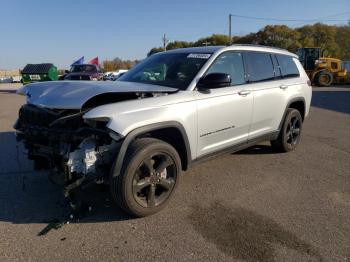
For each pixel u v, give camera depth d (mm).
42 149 3832
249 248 3176
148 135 3910
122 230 3494
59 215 3807
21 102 16469
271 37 65562
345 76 28922
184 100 4023
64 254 3082
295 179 4969
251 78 5191
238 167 5469
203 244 3242
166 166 3801
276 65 5859
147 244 3244
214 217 3775
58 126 3543
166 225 3596
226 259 3010
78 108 3359
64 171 3455
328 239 3334
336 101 16188
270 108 5508
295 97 6109
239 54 5051
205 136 4352
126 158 3480
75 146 3473
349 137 7867
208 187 4625
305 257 3037
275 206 4062
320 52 28406
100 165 3523
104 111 3352
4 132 8359
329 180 4945
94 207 3957
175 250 3148
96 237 3363
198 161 4379
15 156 6090
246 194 4410
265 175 5121
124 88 3678
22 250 3135
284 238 3348
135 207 3586
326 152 6449
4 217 3748
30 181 4797
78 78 19875
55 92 3748
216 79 4070
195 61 4562
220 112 4477
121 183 3451
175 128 3908
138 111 3564
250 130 5199
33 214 3824
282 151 6258
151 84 4387
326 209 3990
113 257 3043
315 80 27391
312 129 8883
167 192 3893
